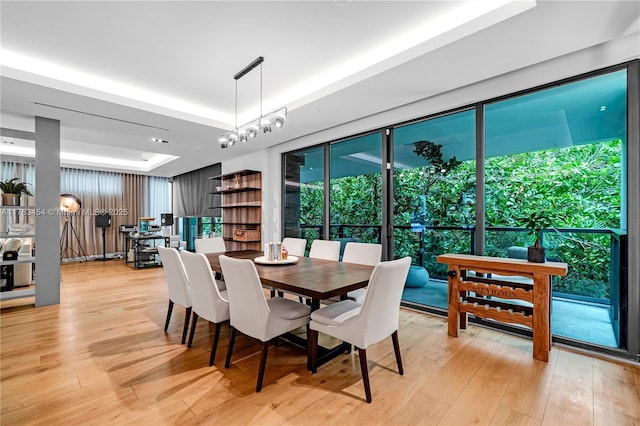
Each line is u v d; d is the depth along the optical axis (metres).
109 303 3.92
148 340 2.75
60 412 1.75
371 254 3.12
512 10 1.99
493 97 3.04
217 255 3.50
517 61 2.58
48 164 3.86
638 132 2.29
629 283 2.32
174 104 3.98
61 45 2.64
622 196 2.56
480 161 3.15
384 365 2.30
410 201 3.84
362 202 4.37
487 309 2.70
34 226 3.88
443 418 1.71
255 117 4.45
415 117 3.65
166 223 8.04
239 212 6.29
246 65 3.01
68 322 3.21
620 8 1.90
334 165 4.76
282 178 5.62
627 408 1.79
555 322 2.96
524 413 1.75
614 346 2.47
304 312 2.29
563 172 2.93
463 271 2.88
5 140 5.89
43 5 2.13
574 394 1.93
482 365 2.30
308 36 2.53
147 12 2.21
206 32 2.46
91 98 3.28
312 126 4.36
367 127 4.08
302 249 3.74
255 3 2.13
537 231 2.85
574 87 2.73
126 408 1.79
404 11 2.24
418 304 3.61
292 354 2.49
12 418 1.70
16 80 2.85
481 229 3.14
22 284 4.77
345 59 2.91
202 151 5.95
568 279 3.16
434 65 2.64
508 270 2.58
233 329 2.24
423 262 3.84
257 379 2.10
